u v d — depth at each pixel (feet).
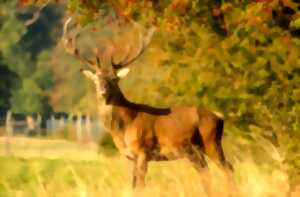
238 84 108.06
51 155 221.46
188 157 116.37
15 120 523.29
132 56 120.06
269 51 103.86
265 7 98.73
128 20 116.26
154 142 116.98
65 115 528.22
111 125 116.57
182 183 107.14
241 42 104.47
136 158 116.57
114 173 128.16
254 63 105.70
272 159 107.86
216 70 112.37
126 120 116.37
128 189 105.50
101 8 114.52
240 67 106.22
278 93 105.50
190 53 115.96
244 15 100.89
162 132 116.47
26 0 116.67
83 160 173.17
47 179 140.97
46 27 585.63
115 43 123.34
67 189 120.47
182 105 122.01
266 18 99.19
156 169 136.26
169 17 106.83
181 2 103.65
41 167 157.79
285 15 102.27
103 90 115.14
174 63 117.19
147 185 112.06
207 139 116.37
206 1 105.50
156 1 109.19
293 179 101.09
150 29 116.78
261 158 115.65
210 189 104.32
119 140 117.08
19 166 161.38
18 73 561.02
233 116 112.78
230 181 111.75
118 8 111.04
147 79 129.49
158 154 117.29
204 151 116.57
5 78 514.68
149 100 128.47
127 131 116.47
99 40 124.57
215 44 110.01
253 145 117.50
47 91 547.08
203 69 113.29
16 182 139.64
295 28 101.65
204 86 113.19
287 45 102.68
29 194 118.52
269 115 106.11
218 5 105.40
